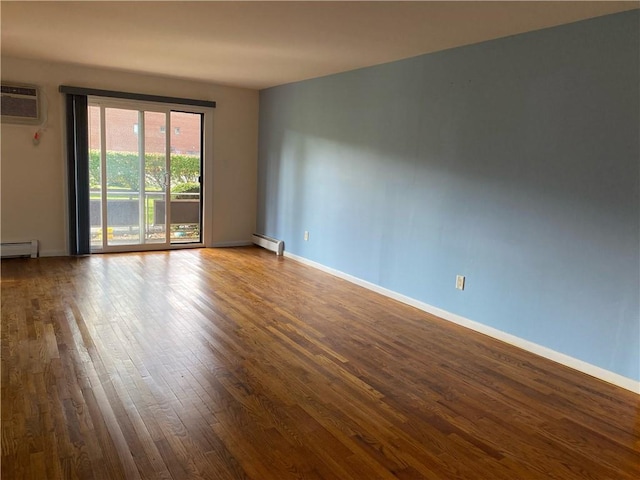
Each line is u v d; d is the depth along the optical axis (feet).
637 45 9.43
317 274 18.61
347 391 9.36
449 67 13.37
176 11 10.98
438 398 9.27
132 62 17.38
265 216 23.16
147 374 9.61
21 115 17.94
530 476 7.04
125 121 20.04
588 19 10.19
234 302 14.58
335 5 10.05
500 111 12.09
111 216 20.44
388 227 15.87
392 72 15.28
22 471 6.61
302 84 19.74
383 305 15.07
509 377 10.31
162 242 21.72
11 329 11.62
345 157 17.62
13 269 17.15
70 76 18.53
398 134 15.21
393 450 7.52
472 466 7.22
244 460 7.07
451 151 13.47
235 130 22.65
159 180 21.22
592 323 10.49
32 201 18.69
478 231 12.87
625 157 9.74
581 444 7.93
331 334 12.37
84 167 19.10
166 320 12.73
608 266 10.15
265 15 10.95
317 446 7.52
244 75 19.06
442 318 14.06
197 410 8.36
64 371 9.56
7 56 17.25
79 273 16.97
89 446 7.21
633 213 9.69
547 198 11.19
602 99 10.04
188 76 19.88
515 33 11.52
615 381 10.14
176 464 6.89
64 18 11.94
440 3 9.62
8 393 8.64
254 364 10.34
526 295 11.78
